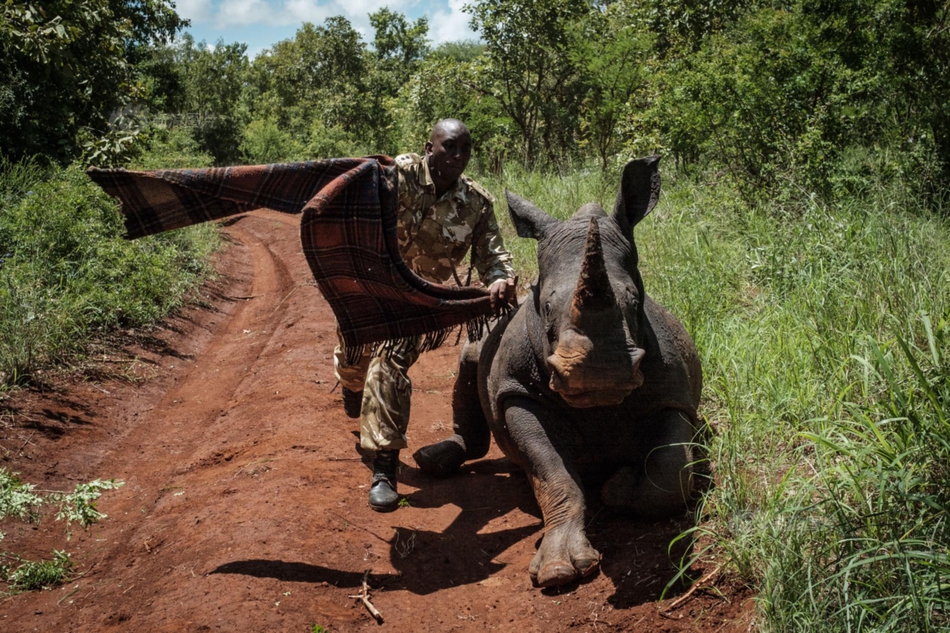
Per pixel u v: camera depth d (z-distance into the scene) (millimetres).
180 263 13203
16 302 7758
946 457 3594
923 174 8547
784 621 3141
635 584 3809
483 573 4324
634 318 3959
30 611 4090
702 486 4465
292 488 5246
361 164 4180
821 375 4961
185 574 4199
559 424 4375
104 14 13773
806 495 3715
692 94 10188
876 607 3082
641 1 15828
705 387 5375
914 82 9945
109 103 14641
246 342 10117
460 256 5172
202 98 50500
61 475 5793
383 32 51844
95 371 7945
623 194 4285
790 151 9133
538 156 15562
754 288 7375
